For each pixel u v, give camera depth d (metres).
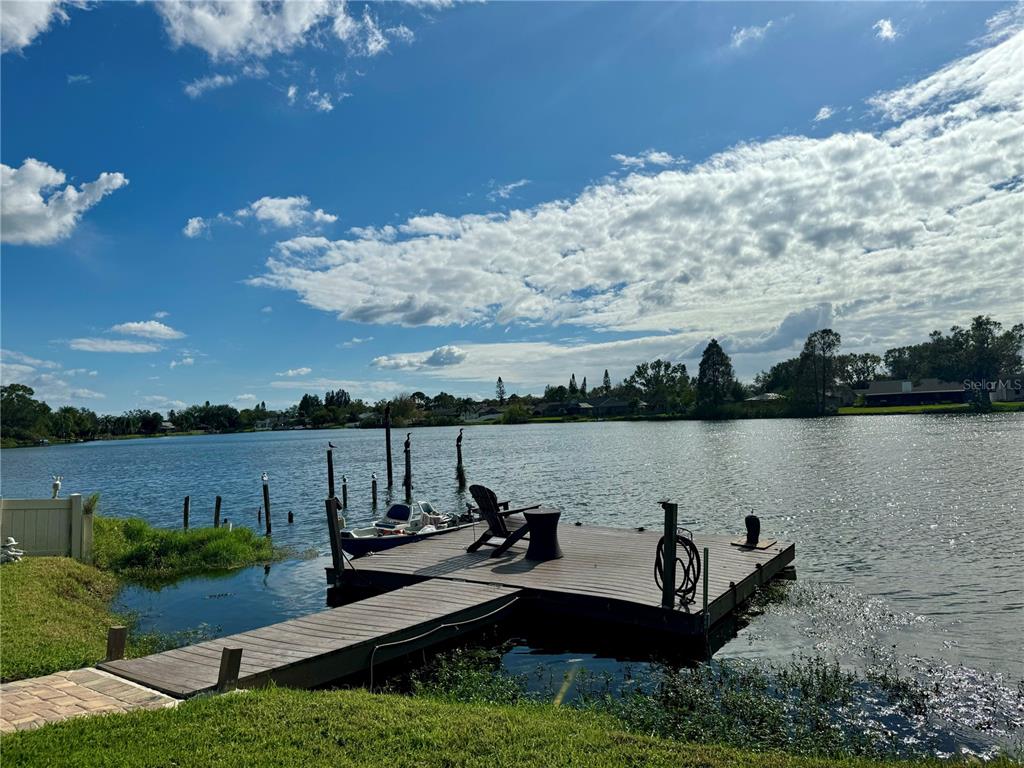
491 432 112.06
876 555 15.45
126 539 17.89
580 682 8.39
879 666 8.74
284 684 7.24
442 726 5.49
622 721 6.67
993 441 48.12
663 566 9.84
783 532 18.92
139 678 6.74
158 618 11.91
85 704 6.00
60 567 12.71
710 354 114.69
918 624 10.52
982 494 24.31
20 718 5.62
